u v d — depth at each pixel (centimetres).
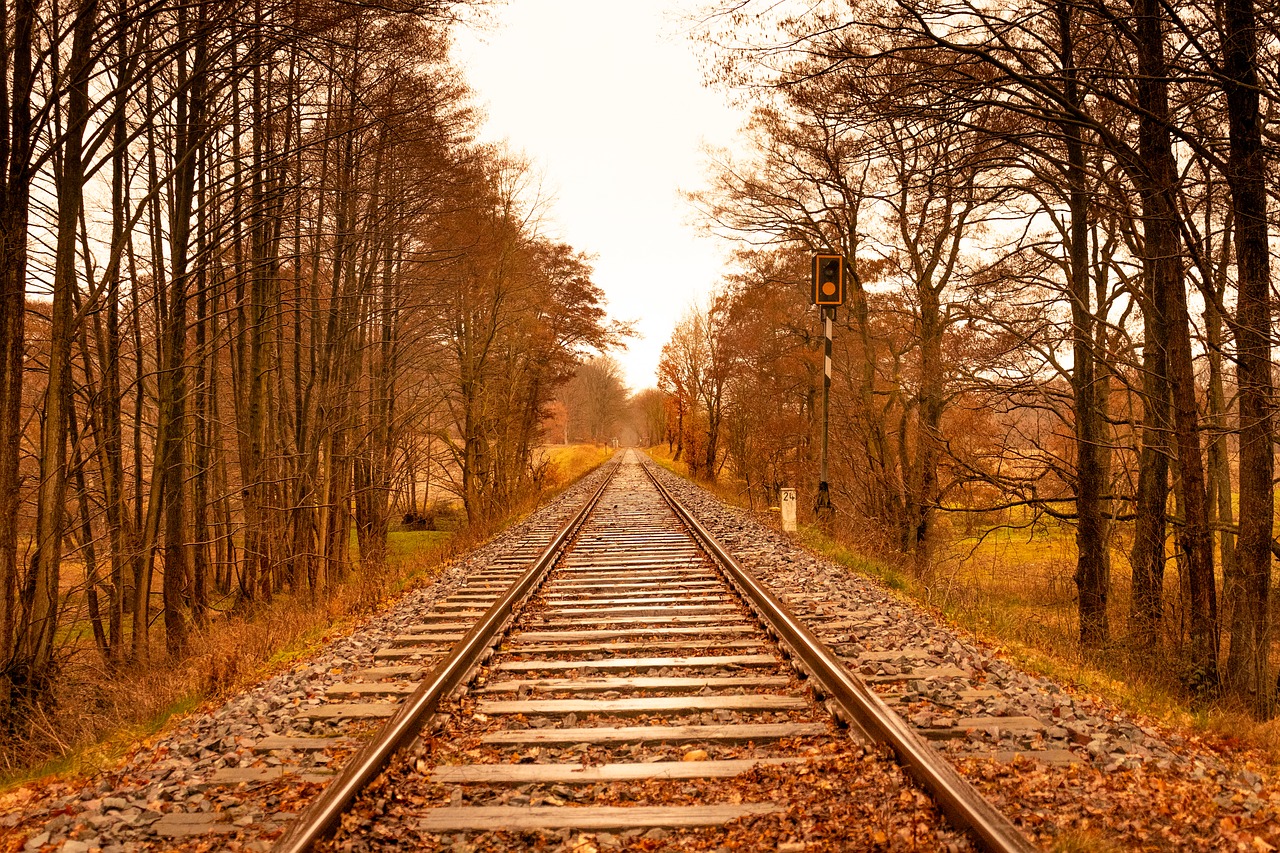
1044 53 1136
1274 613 1306
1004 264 1391
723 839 406
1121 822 426
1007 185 1216
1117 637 1308
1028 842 356
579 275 3550
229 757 546
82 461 1134
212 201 1227
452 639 881
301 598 1488
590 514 2416
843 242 2091
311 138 1435
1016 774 479
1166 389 1266
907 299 1969
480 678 694
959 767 486
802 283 2377
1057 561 1975
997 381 1384
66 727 788
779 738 541
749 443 3625
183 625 1251
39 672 924
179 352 1223
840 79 1011
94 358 1521
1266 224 949
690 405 5244
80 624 1550
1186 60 993
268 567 1636
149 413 1594
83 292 1204
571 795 462
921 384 1805
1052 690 661
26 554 1068
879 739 496
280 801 474
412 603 1162
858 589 1098
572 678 700
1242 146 943
